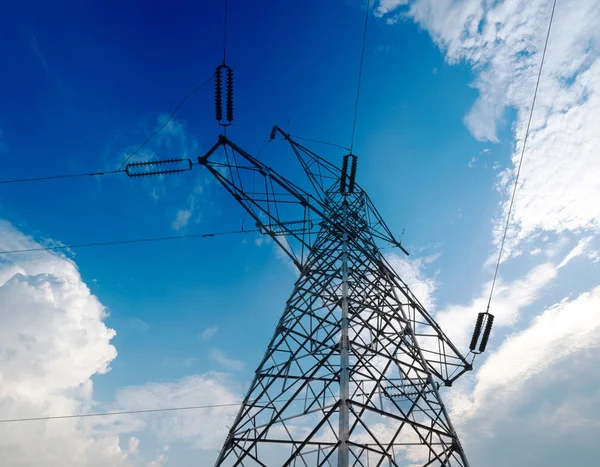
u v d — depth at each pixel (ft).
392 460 41.93
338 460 39.34
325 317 62.95
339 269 70.49
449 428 50.39
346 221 82.33
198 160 63.82
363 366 53.72
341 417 42.04
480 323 71.05
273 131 74.49
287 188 69.41
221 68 62.64
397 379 55.98
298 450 44.16
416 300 72.02
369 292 70.23
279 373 57.72
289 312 66.64
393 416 46.29
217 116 63.87
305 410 50.24
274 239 73.77
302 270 74.02
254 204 69.82
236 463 49.14
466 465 47.32
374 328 61.36
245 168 66.80
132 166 61.93
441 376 64.49
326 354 54.60
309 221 73.67
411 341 63.41
